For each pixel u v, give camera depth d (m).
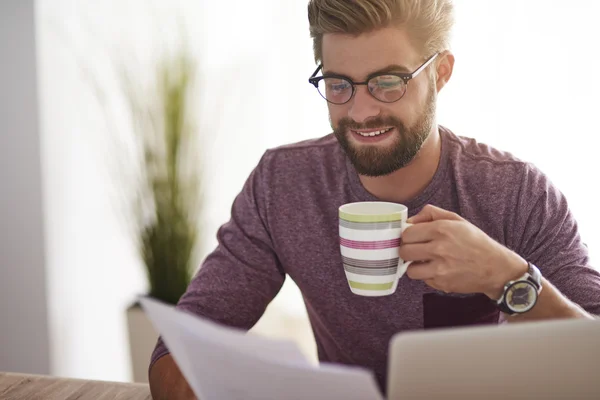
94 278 2.90
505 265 1.04
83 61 2.76
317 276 1.41
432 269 1.04
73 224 2.84
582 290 1.24
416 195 1.37
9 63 2.64
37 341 2.82
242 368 0.70
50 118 2.70
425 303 1.33
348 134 1.25
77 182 2.84
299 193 1.43
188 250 2.55
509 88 2.61
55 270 2.79
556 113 2.59
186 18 2.75
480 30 2.60
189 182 2.54
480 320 1.32
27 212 2.74
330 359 1.47
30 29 2.61
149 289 2.59
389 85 1.19
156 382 1.13
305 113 2.88
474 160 1.38
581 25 2.52
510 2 2.57
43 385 1.19
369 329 1.38
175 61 2.56
